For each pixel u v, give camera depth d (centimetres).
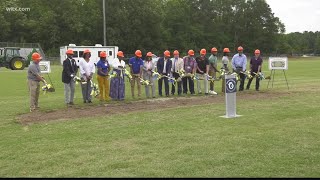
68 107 1384
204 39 10450
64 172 671
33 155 777
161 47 8769
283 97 1623
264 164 690
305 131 938
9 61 4256
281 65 2044
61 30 7906
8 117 1246
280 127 991
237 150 781
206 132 952
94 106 1398
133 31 8162
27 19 7656
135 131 982
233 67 1838
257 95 1692
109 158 747
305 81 2500
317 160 708
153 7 8462
